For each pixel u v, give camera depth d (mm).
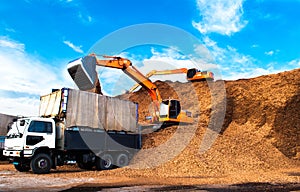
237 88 32906
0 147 18953
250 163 17766
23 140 13477
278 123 27734
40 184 10477
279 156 21703
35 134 13805
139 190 9617
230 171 15672
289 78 32000
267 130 27125
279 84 31781
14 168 16422
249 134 25938
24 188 9578
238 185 11195
